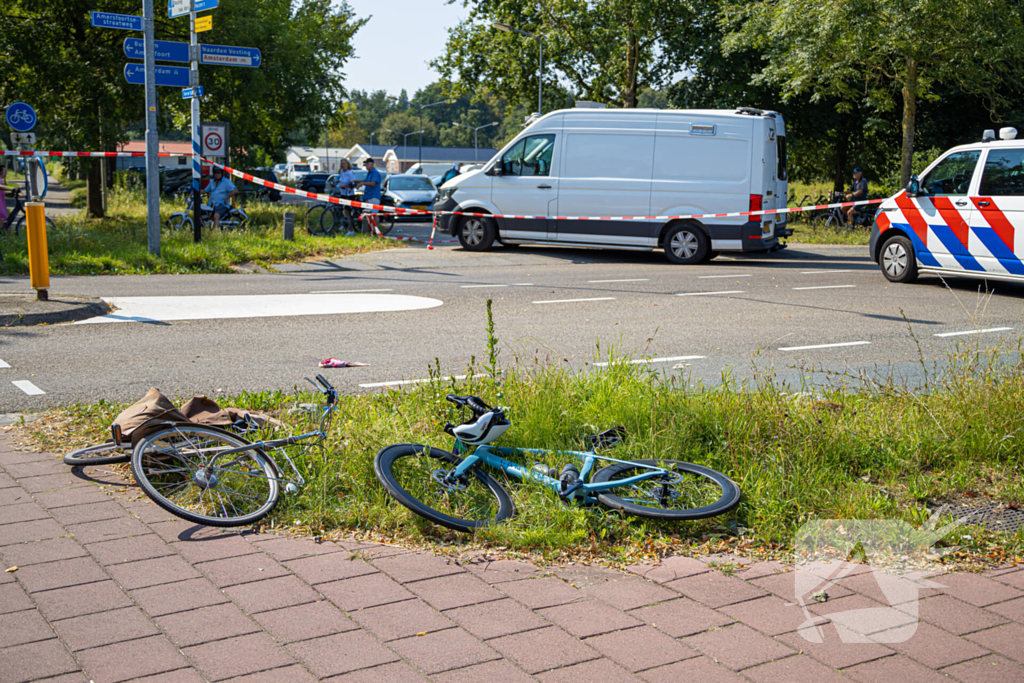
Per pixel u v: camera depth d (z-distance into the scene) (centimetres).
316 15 3541
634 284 1312
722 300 1161
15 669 285
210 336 877
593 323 984
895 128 3256
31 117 1647
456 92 3959
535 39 3575
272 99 2919
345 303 1103
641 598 345
